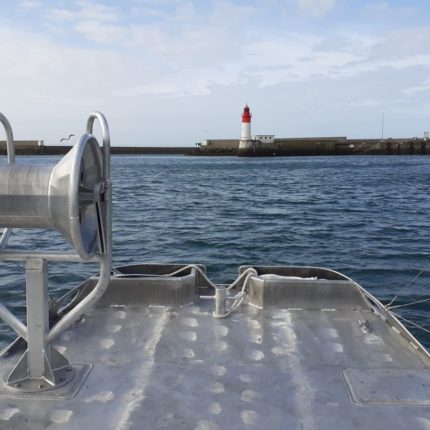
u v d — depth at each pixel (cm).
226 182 3847
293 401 281
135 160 10275
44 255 280
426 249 1243
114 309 423
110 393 289
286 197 2692
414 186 3353
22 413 268
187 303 438
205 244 1330
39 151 11300
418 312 745
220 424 260
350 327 387
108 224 283
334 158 9775
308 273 481
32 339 291
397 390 293
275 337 369
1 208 256
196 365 324
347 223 1720
